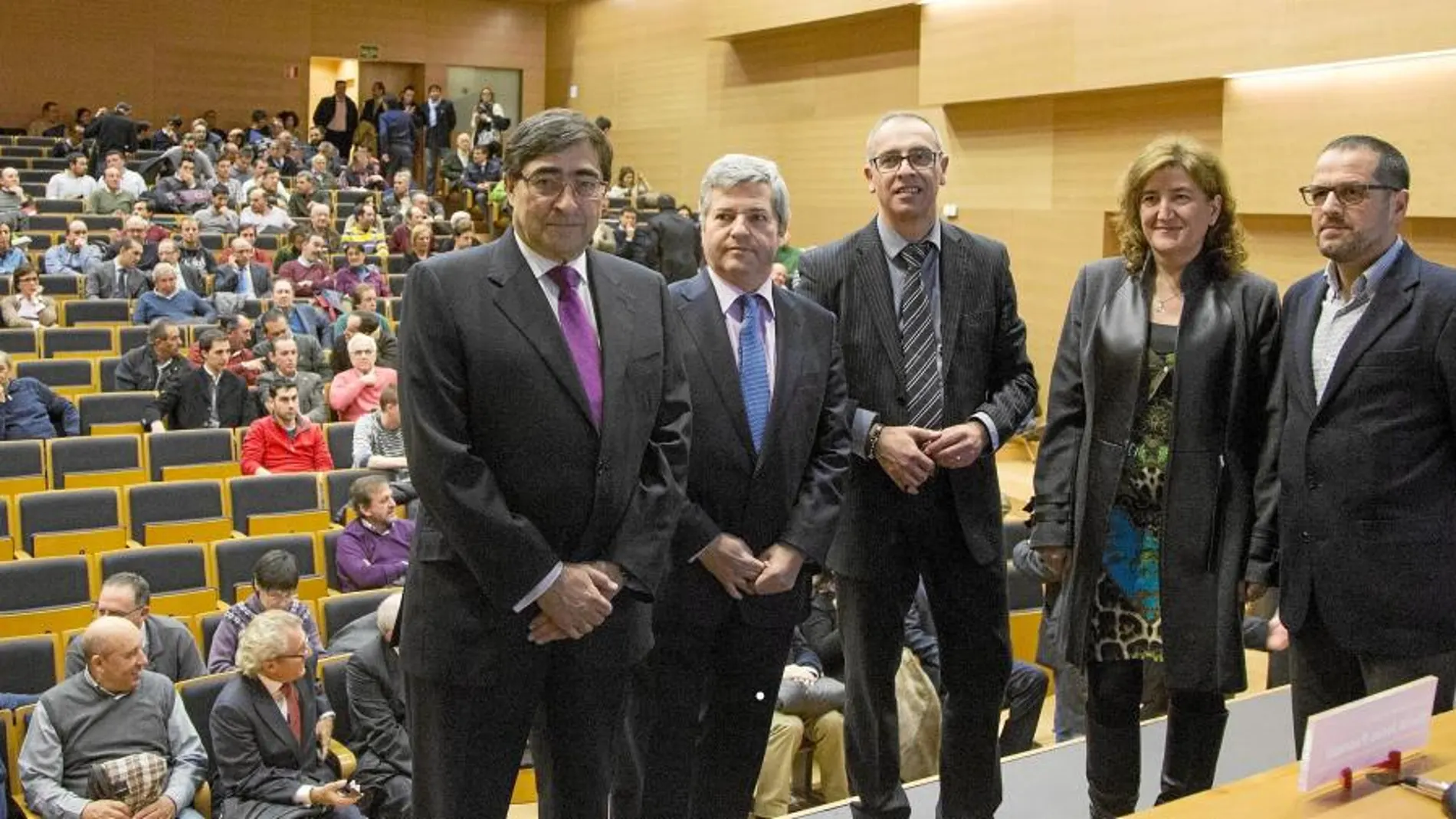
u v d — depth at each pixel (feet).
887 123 9.36
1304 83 30.09
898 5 43.06
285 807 14.84
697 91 57.06
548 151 7.25
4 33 62.49
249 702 15.11
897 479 9.06
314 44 67.51
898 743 9.96
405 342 7.19
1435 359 8.79
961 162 41.88
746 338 8.80
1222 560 9.11
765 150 52.54
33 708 15.31
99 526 22.43
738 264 8.70
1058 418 9.71
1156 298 9.34
